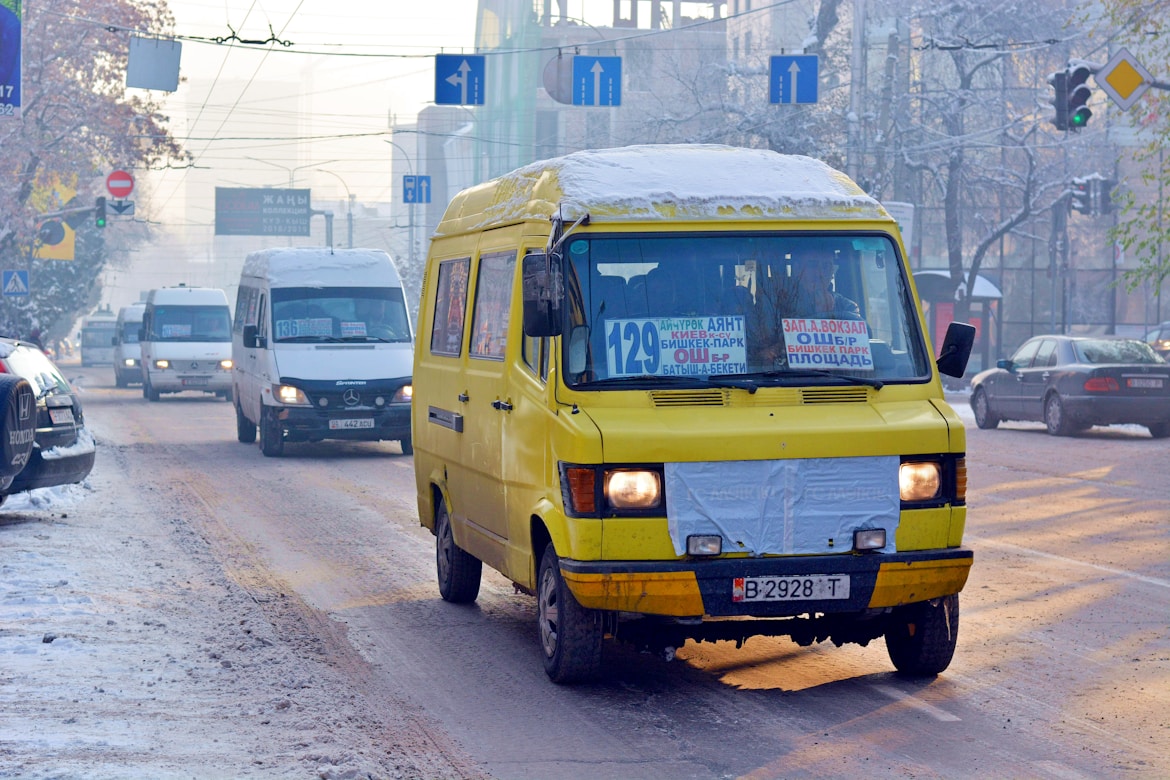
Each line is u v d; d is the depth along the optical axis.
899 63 68.88
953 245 67.94
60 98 67.69
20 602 13.61
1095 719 9.78
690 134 75.44
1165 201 33.38
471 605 14.31
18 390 17.36
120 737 8.98
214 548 17.92
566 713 10.05
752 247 10.83
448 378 13.89
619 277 10.59
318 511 21.89
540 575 11.07
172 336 55.97
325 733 9.29
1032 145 66.44
